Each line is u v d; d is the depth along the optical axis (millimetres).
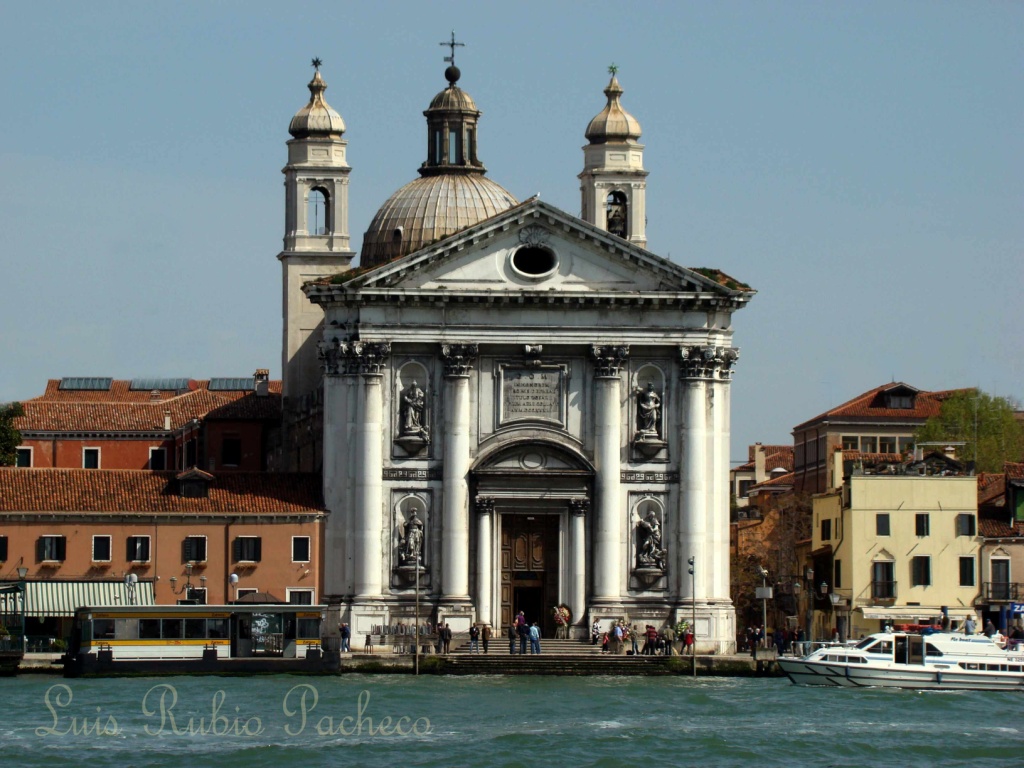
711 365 148375
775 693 127688
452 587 146750
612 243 147500
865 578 155750
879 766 101250
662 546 148250
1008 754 104375
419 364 148125
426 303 147125
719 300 147750
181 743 105250
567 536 148125
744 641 157375
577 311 147625
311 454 158375
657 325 148125
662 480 148500
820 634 162500
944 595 155625
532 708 119188
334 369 148125
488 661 139750
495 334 147375
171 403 188625
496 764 100312
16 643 140000
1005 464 173625
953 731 110875
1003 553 155875
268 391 187625
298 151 164125
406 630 146250
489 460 147250
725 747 105000
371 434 146875
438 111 166750
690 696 125562
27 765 98812
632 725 112125
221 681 131125
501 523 148125
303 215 164375
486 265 147500
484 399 148000
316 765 99688
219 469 175750
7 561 145750
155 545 146750
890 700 123938
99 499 147250
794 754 103812
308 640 136375
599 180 162125
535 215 147375
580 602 147500
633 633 144125
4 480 147500
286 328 165375
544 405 148000
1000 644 130250
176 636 134250
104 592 144625
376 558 147000
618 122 162625
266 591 147250
